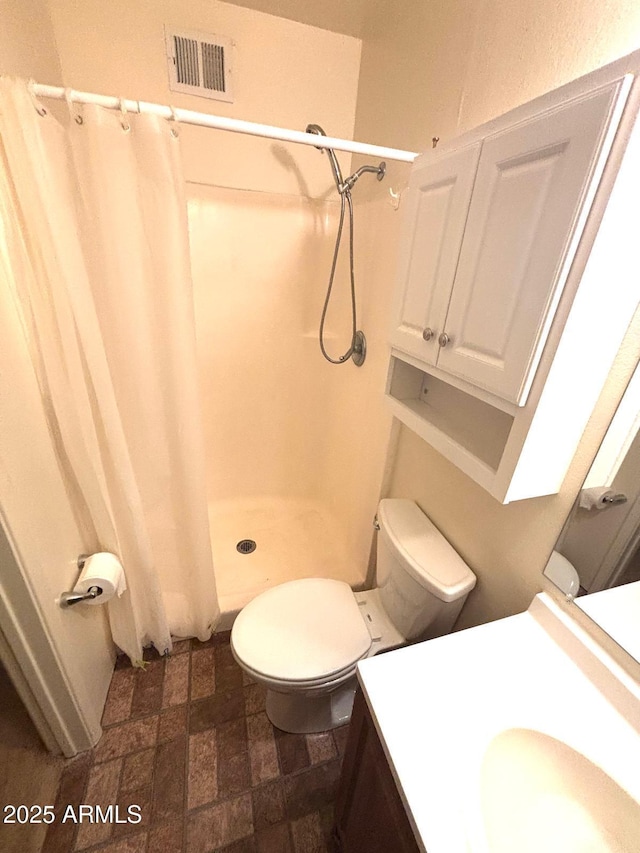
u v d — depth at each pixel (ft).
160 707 4.52
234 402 6.84
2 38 2.82
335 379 6.68
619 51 2.14
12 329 2.88
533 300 2.12
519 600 3.22
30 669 3.34
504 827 2.05
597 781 2.14
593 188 1.78
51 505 3.39
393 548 3.90
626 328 2.20
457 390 3.51
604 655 2.55
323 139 3.28
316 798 3.87
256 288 6.17
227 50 4.82
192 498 4.28
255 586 5.74
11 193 2.68
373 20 4.74
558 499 2.76
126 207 3.08
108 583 3.68
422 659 2.61
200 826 3.62
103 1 4.29
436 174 2.86
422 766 2.06
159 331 3.56
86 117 2.78
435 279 2.93
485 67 3.09
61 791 3.79
